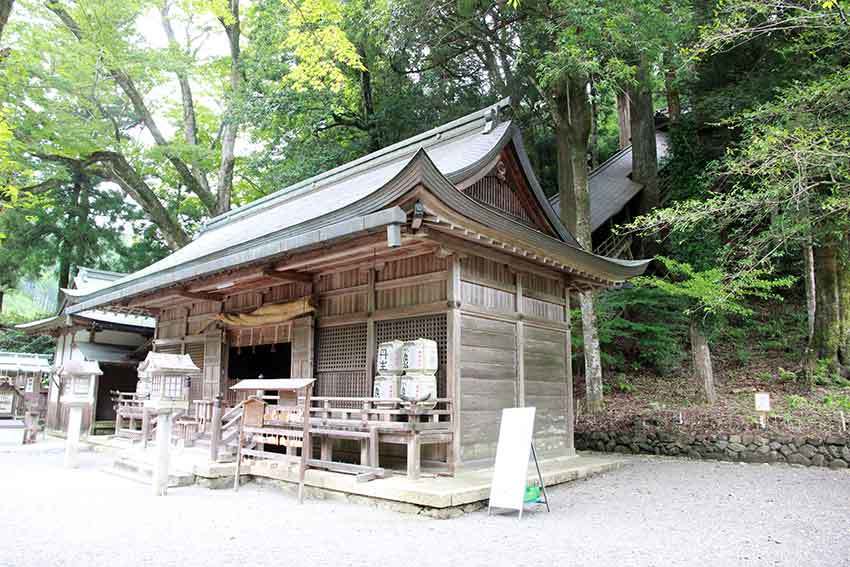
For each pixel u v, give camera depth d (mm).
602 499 7125
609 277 10445
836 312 12438
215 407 8133
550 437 9461
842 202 7512
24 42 15320
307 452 6973
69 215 25922
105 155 17828
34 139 16156
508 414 6582
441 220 6609
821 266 12617
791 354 14445
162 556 4547
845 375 12117
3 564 4301
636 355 16250
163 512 6250
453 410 7395
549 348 9766
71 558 4469
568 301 10484
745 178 11594
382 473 6867
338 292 9117
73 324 15758
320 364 9234
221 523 5734
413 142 12016
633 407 13031
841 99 7816
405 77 19984
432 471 7512
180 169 19656
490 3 15195
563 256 8984
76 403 9867
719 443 10625
